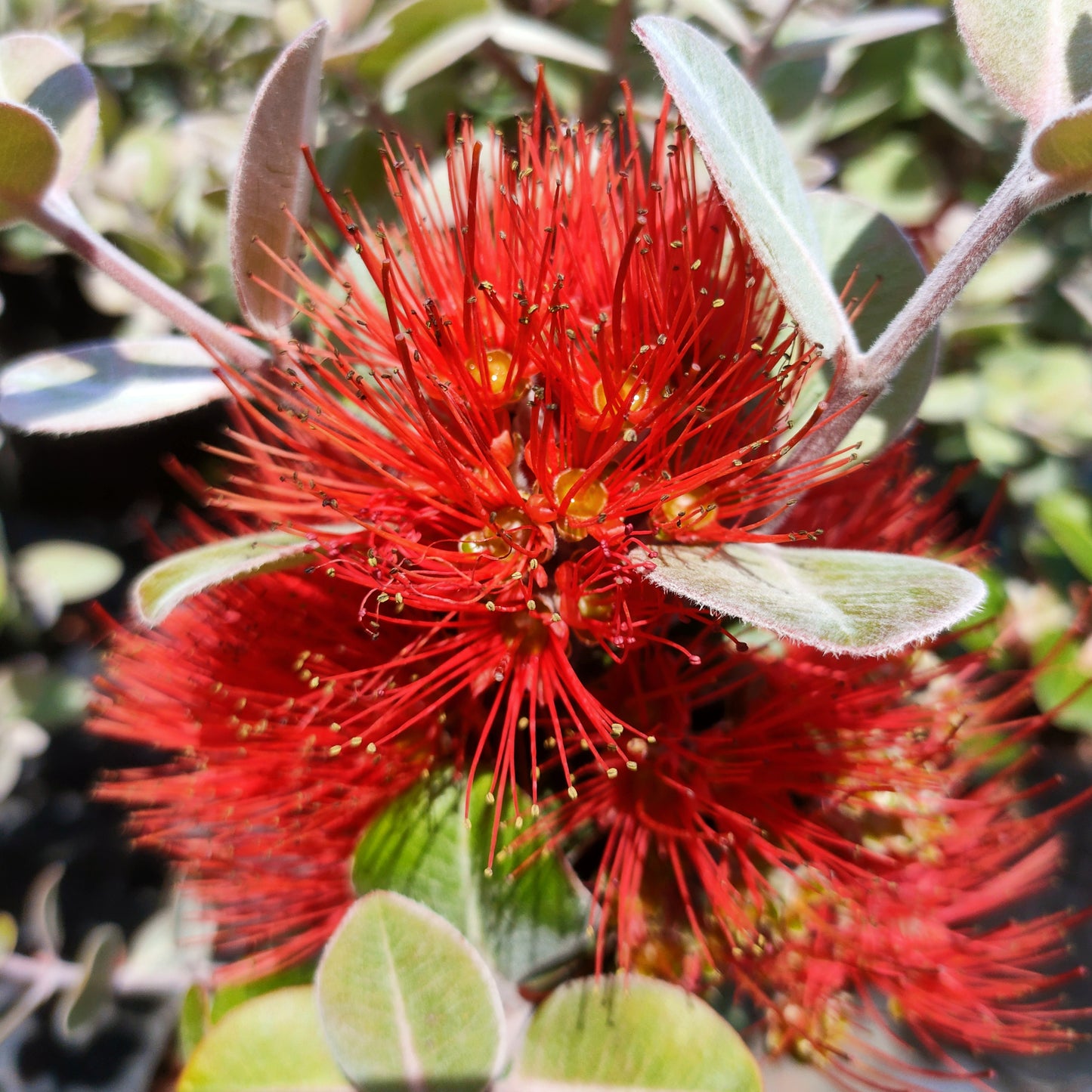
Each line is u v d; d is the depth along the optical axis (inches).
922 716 5.1
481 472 4.4
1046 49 4.2
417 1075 4.4
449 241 4.8
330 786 5.0
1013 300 9.2
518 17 7.3
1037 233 9.4
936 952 5.2
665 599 4.6
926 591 3.6
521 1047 4.7
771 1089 6.7
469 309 4.2
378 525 4.4
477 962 4.5
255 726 5.0
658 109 7.0
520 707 4.7
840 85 8.4
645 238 4.1
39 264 11.1
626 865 4.8
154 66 10.3
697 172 5.8
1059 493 8.8
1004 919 8.5
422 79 6.4
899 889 5.3
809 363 4.2
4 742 9.0
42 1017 9.7
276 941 6.1
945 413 8.5
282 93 4.1
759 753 4.9
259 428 6.9
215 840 5.5
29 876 10.7
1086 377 8.6
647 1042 4.5
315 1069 4.7
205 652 5.3
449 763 5.0
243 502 4.7
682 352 4.2
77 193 7.9
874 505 5.6
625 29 6.8
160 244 8.4
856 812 5.3
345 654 5.1
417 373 4.4
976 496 10.0
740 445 4.5
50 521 12.5
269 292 4.8
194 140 8.3
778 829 4.9
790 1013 5.3
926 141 9.4
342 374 4.7
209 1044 4.7
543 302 4.4
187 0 9.3
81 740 11.6
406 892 4.7
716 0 6.7
